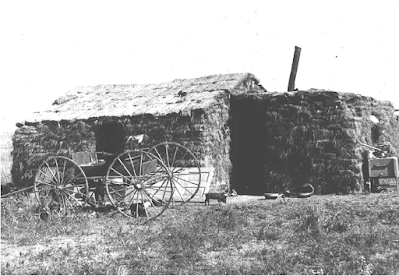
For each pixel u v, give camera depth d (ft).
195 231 42.22
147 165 54.70
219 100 80.18
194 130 75.61
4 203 53.21
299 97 77.46
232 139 82.64
